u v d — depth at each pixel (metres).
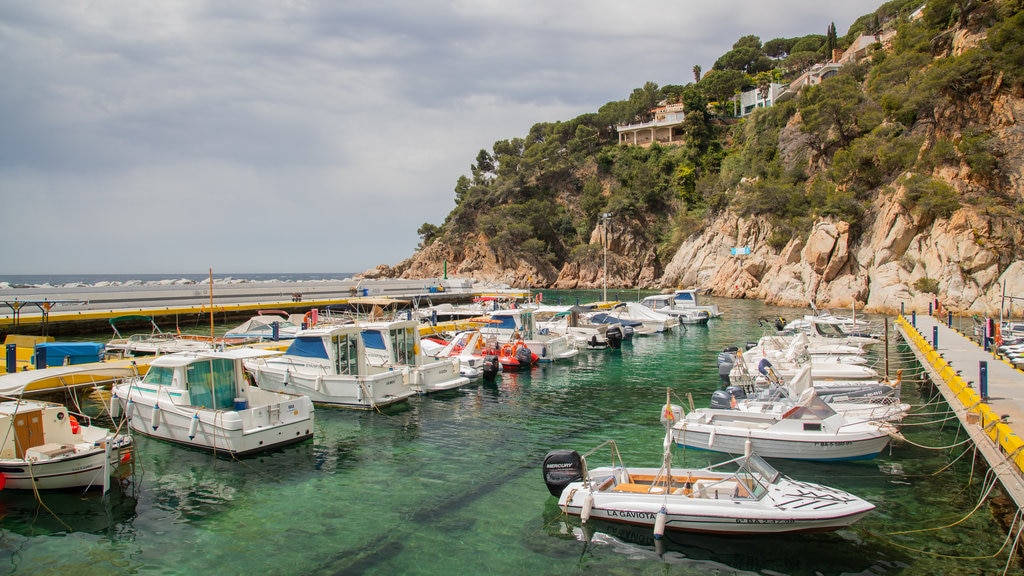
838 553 11.23
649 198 130.62
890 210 65.06
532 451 17.75
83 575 10.65
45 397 19.73
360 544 11.80
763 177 98.31
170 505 13.72
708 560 11.05
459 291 80.25
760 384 23.20
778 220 87.81
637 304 50.97
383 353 25.89
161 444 17.83
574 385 27.78
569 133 157.00
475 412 22.45
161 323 48.69
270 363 24.52
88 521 12.87
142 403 18.36
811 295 70.88
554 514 13.11
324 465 16.42
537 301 60.06
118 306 51.94
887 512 13.09
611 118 152.38
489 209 144.25
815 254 71.94
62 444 14.75
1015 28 62.38
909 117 72.06
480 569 10.79
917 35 82.00
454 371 26.84
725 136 134.50
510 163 148.00
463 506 13.63
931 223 62.25
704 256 103.12
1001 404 16.09
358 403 22.58
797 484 12.51
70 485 13.85
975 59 64.06
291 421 17.92
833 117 85.06
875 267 65.12
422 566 10.93
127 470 14.73
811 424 16.39
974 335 34.88
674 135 143.00
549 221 137.50
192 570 10.84
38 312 44.88
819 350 31.03
